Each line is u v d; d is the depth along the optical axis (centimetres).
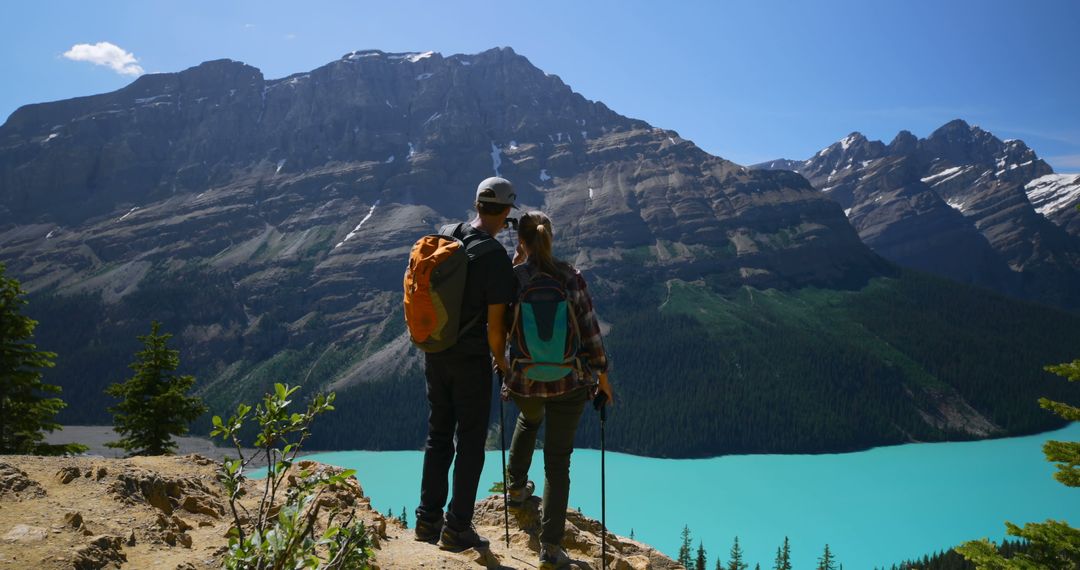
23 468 430
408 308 438
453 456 494
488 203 452
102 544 347
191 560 365
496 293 442
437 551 456
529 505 582
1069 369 1338
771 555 14738
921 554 14912
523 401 467
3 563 309
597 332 453
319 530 432
